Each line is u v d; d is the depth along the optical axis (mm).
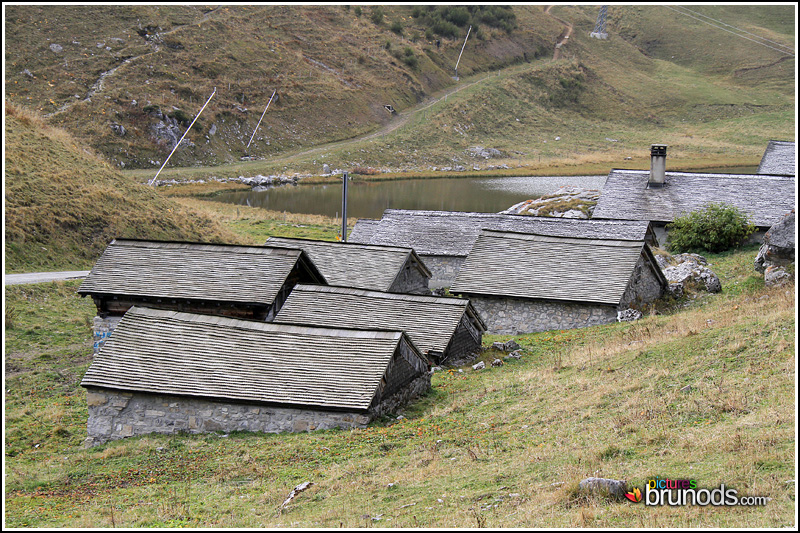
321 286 29047
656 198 49531
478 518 12336
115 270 29938
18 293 34625
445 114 139375
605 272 31891
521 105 152000
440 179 108312
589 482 12961
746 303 27359
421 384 22719
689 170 110375
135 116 107812
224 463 17781
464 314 27281
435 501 13812
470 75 167000
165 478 17297
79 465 18656
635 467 13906
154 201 54531
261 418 19938
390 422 19922
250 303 27797
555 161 123562
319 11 166875
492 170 117188
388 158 119375
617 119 154750
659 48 196125
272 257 29594
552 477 14148
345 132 129750
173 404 20312
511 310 32688
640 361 21516
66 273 39469
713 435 14633
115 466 18328
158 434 20359
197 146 109938
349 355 20578
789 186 47750
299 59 143375
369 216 77188
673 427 15781
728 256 41250
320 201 87188
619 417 16969
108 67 117500
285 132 123750
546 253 33719
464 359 26969
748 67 178625
